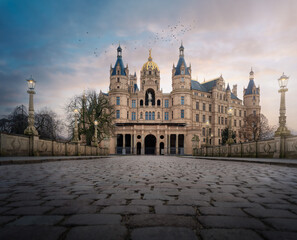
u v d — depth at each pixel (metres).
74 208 2.55
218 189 3.87
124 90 70.06
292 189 3.89
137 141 63.66
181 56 75.56
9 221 2.08
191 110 75.00
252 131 65.19
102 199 3.04
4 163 8.52
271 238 1.70
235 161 14.55
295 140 12.82
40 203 2.79
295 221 2.12
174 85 74.44
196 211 2.45
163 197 3.18
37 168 7.80
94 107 41.16
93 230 1.85
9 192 3.53
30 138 14.20
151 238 1.68
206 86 92.00
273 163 10.34
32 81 14.25
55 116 48.97
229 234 1.77
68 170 7.38
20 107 38.25
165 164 11.68
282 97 14.09
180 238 1.68
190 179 5.24
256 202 2.89
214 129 82.06
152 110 75.38
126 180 5.03
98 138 41.50
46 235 1.73
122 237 1.70
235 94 105.12
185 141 63.84
